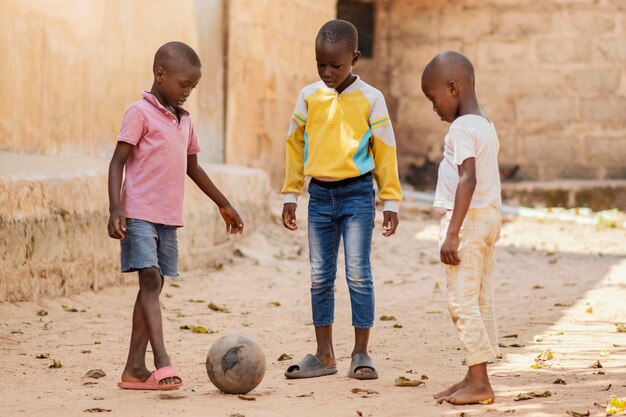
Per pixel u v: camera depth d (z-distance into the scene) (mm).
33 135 16766
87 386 9164
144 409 8062
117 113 19578
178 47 9125
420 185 33969
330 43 9320
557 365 10172
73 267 14172
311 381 9492
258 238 21609
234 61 25109
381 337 12312
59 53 17453
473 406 8109
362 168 9664
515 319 13602
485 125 8188
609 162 32344
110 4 19031
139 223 8875
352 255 9703
